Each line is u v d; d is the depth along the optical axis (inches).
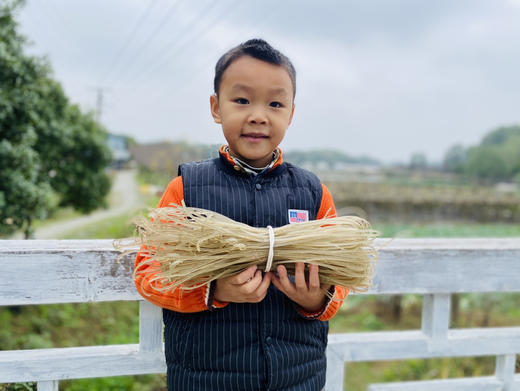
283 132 41.2
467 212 809.5
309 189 45.6
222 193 42.1
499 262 60.6
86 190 454.6
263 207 42.1
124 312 279.4
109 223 410.3
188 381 41.1
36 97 225.1
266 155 42.4
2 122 206.8
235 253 35.9
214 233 35.7
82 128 456.1
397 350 61.0
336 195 736.3
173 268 36.1
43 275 48.5
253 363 40.0
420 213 774.5
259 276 35.9
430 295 62.0
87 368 51.6
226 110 40.4
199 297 38.5
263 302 41.2
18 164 210.4
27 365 49.8
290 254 36.6
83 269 49.5
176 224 36.9
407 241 62.1
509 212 826.2
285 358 40.6
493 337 63.7
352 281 38.8
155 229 36.9
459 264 59.5
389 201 754.2
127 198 877.2
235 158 44.2
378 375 267.7
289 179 45.3
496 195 868.0
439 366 253.4
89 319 259.9
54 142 343.6
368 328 350.6
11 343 219.1
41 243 51.1
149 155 1419.8
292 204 43.7
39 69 221.3
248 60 39.0
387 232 498.6
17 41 219.5
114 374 52.6
